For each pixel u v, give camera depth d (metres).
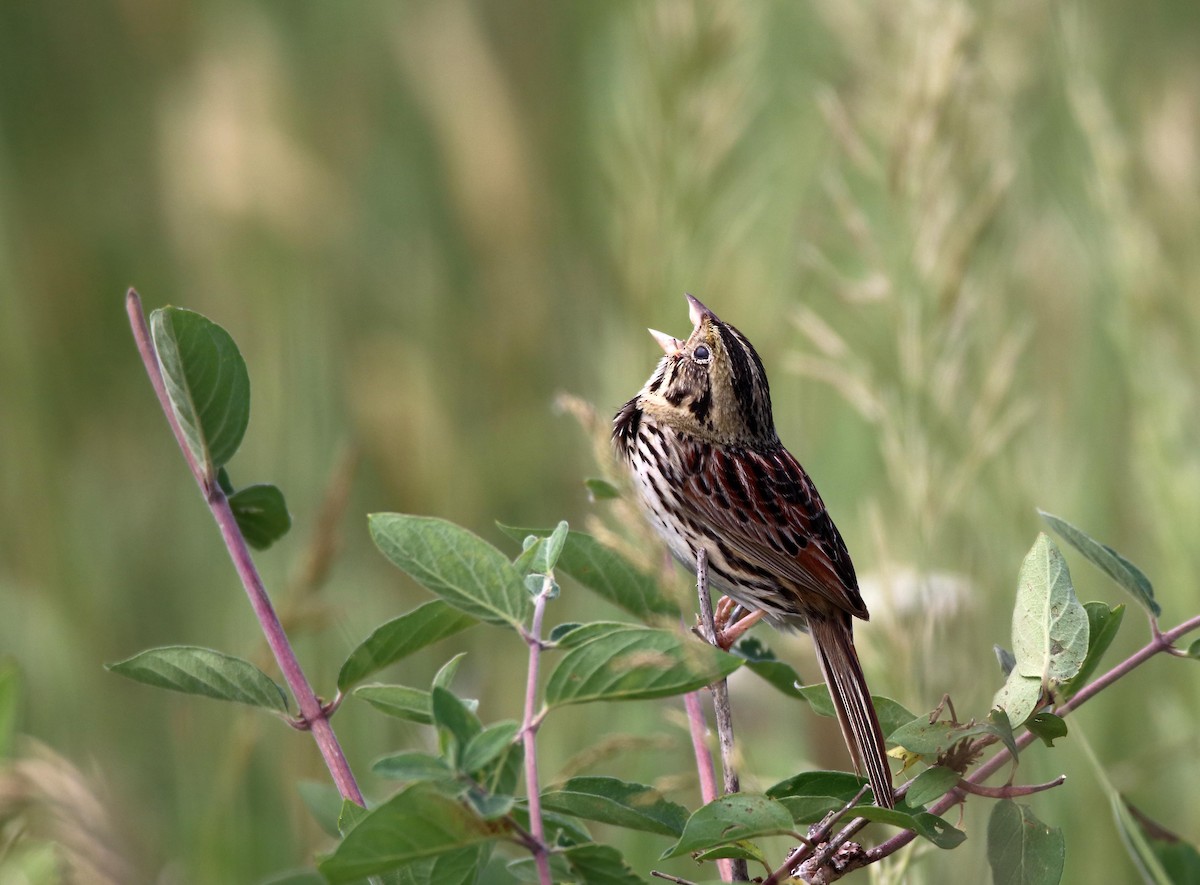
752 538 7.50
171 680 4.87
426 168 13.71
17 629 10.68
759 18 12.54
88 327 13.12
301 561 8.98
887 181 9.68
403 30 13.15
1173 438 10.48
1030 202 12.07
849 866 4.93
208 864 8.53
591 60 13.68
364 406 11.68
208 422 5.01
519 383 12.86
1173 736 9.39
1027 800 8.43
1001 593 9.41
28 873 6.11
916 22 9.69
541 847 4.11
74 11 14.06
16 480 11.40
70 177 13.70
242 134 12.54
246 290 12.27
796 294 11.91
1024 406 9.86
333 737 4.93
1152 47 14.51
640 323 10.77
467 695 10.06
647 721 9.45
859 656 8.19
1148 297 10.81
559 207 13.61
